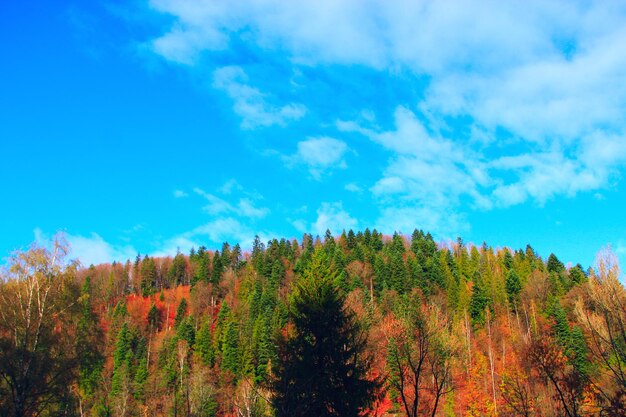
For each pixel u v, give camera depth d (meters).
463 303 71.19
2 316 23.86
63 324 26.05
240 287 97.06
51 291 25.84
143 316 92.44
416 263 86.88
